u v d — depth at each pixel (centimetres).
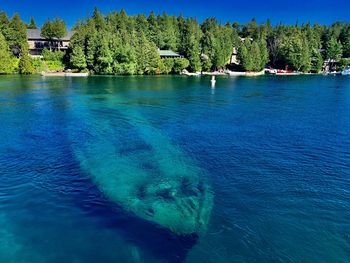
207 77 9525
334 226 1212
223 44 11681
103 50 9044
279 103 4116
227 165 1792
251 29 17075
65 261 992
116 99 4272
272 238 1123
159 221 1199
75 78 7819
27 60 8675
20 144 2106
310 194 1464
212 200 1372
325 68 13662
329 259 1027
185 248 1053
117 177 1580
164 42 12681
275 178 1628
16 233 1123
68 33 11944
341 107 3797
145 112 3341
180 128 2631
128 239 1095
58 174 1617
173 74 10494
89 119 2919
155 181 1539
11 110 3294
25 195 1396
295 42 12356
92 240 1089
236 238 1112
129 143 2155
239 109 3609
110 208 1289
